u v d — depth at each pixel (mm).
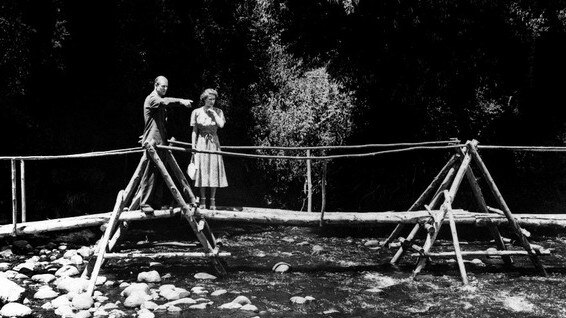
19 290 6590
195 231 7707
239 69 14586
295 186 15148
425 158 13031
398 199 13359
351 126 14383
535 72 13055
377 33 11242
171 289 7004
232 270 8336
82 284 7008
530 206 14195
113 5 11875
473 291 7340
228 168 15680
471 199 13367
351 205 13977
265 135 15719
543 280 7965
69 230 10977
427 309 6609
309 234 11727
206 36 13320
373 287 7512
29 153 11602
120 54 11992
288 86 16609
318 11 11680
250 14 14781
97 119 12664
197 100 13883
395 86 11820
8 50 10258
